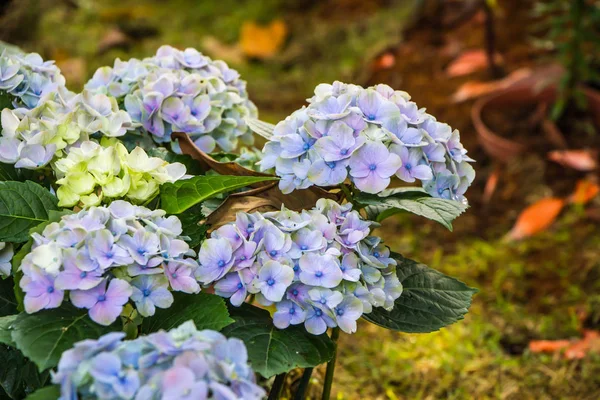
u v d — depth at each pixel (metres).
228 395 0.86
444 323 1.06
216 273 1.00
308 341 1.00
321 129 1.04
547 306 1.67
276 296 0.98
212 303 0.99
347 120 1.03
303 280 0.99
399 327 1.05
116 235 0.97
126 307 1.00
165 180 1.03
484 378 1.49
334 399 1.42
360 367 1.51
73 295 0.95
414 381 1.49
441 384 1.48
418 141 1.04
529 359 1.53
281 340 1.00
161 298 0.97
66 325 0.96
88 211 0.99
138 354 0.89
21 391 1.06
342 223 1.04
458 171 1.07
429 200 1.03
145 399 0.87
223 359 0.90
